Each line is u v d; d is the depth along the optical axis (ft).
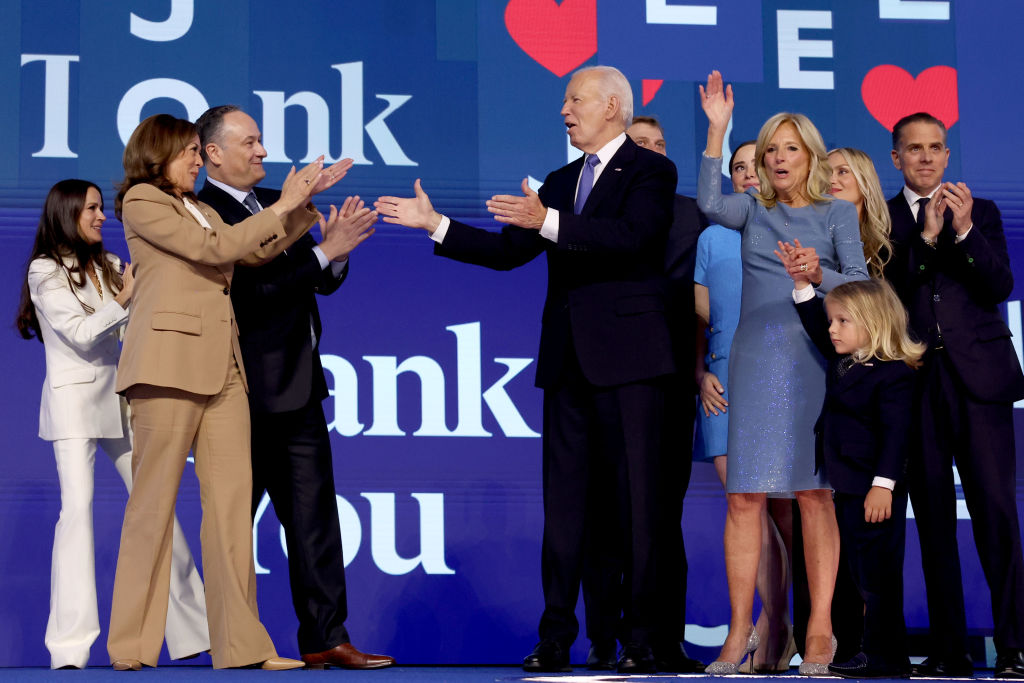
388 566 20.20
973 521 16.80
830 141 21.72
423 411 20.62
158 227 15.11
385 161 21.15
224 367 15.39
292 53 21.18
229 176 16.87
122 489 19.97
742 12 21.79
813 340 15.53
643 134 19.24
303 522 16.47
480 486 20.54
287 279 16.28
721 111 15.99
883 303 15.52
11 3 20.81
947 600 16.79
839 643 17.06
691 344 18.60
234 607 15.26
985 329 16.85
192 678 13.55
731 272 18.24
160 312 15.16
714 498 20.59
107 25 20.98
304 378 16.35
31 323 17.94
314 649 16.28
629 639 15.69
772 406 15.49
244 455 15.58
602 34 21.63
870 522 15.47
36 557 19.74
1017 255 21.59
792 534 18.06
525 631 20.27
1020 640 16.25
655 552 15.65
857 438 15.49
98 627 17.34
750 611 15.83
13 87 20.68
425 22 21.44
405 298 20.81
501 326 20.94
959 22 22.03
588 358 15.76
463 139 21.33
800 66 21.79
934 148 17.71
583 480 16.10
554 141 21.45
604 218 15.96
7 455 19.90
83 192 17.89
